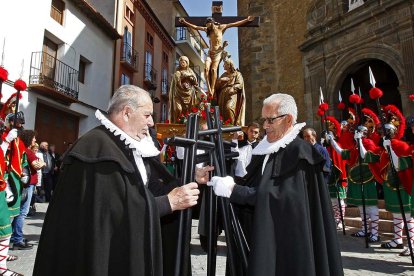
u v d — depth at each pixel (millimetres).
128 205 1663
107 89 16406
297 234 1838
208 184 2129
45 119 12773
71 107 13578
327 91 10430
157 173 2260
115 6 17359
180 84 7668
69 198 1674
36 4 11609
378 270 4062
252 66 13055
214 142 2197
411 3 8289
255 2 13500
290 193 1902
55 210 1678
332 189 7086
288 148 2047
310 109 11016
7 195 3930
